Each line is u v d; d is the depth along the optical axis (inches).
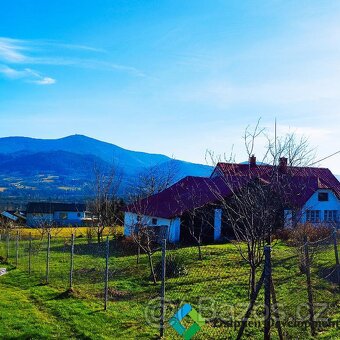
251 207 442.6
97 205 1635.1
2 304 594.9
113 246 1352.1
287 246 873.5
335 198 1546.5
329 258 763.4
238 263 813.2
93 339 444.8
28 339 454.3
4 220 2596.0
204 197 1371.8
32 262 1031.0
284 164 540.1
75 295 630.5
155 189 2127.2
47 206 3558.1
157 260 895.7
